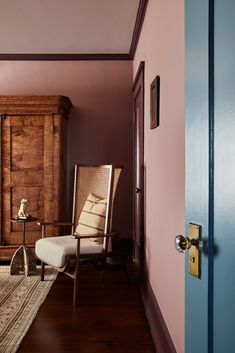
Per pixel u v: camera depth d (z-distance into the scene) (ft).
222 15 2.33
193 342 2.83
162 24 7.60
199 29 2.68
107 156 15.71
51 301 9.93
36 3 11.08
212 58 2.49
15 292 10.58
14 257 12.42
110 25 12.76
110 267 13.23
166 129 7.15
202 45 2.62
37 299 10.01
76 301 9.68
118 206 15.64
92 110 15.72
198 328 2.72
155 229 8.77
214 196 2.46
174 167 6.35
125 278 12.26
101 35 13.69
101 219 11.09
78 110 15.71
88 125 15.71
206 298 2.54
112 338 7.72
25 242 13.62
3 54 15.44
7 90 15.61
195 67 2.77
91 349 7.22
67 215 15.56
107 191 11.78
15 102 13.48
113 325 8.39
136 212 13.82
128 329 8.19
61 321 8.58
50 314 9.00
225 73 2.29
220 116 2.36
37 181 13.64
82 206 12.51
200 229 2.66
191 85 2.87
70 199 15.60
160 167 7.94
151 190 9.52
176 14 6.11
